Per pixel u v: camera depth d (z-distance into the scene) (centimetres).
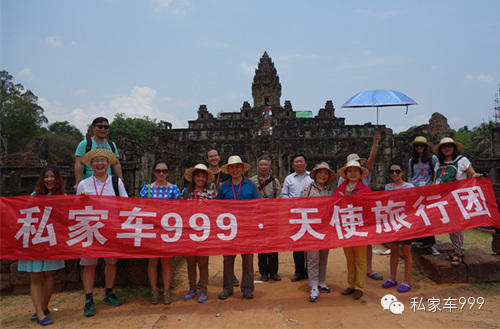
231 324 541
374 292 677
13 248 571
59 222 590
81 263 597
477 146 4528
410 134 2769
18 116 5144
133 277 733
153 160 2138
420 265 802
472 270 712
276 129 4712
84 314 584
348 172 676
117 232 599
